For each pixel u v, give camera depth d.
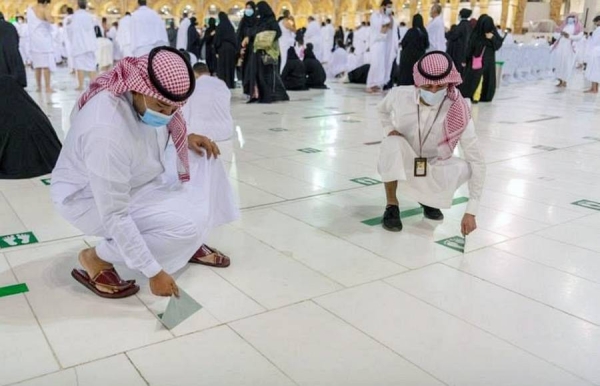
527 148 5.00
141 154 1.91
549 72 13.95
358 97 8.91
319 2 26.66
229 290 2.19
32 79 11.22
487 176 3.97
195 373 1.65
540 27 20.03
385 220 2.90
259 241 2.70
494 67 8.47
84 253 2.16
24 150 3.67
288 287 2.23
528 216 3.13
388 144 2.81
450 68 2.52
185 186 2.21
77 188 1.98
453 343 1.85
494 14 21.70
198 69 4.16
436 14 9.80
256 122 6.27
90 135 1.74
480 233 2.86
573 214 3.17
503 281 2.31
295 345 1.82
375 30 9.45
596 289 2.25
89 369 1.66
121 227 1.80
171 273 2.22
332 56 12.95
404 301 2.12
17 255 2.46
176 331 1.88
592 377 1.68
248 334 1.88
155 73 1.67
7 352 1.74
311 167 4.18
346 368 1.70
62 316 1.96
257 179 3.82
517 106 8.09
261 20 7.93
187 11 25.38
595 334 1.92
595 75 10.02
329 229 2.88
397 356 1.76
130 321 1.94
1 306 2.02
